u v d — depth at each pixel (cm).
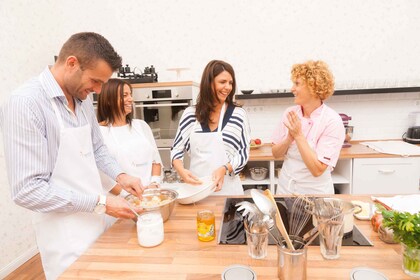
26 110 100
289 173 179
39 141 103
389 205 123
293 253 80
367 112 294
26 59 265
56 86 110
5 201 242
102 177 155
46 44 290
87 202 108
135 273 91
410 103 287
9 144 100
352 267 91
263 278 87
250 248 98
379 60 287
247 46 299
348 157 247
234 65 303
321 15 286
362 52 287
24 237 258
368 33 284
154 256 101
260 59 299
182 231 118
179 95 263
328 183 172
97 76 108
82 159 121
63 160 115
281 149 178
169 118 271
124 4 305
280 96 268
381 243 104
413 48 282
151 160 190
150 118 273
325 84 154
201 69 307
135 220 126
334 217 93
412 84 277
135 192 135
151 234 106
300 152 157
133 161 178
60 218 117
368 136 298
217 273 90
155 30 306
